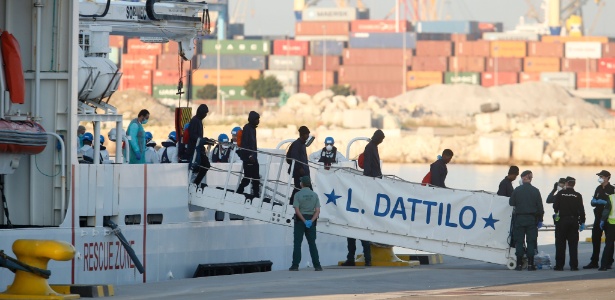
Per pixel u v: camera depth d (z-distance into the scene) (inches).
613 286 2431.1
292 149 2960.1
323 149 3476.9
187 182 2945.4
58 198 2664.9
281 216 2930.6
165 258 2881.4
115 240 2746.1
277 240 3270.2
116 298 2251.5
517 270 2888.8
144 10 3137.3
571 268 2945.4
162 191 2876.5
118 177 2768.2
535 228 2881.4
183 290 2396.7
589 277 2689.5
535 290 2349.9
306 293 2303.2
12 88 2524.6
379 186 2957.7
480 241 2933.1
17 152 2509.8
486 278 2662.4
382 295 2257.6
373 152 3048.7
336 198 2970.0
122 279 2760.8
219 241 3053.6
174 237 2903.5
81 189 2682.1
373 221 2955.2
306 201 2876.5
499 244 2928.2
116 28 3095.5
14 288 2204.7
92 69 2783.0
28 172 2672.2
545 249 3863.2
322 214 2970.0
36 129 2583.7
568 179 2935.5
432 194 2940.5
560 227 2928.2
